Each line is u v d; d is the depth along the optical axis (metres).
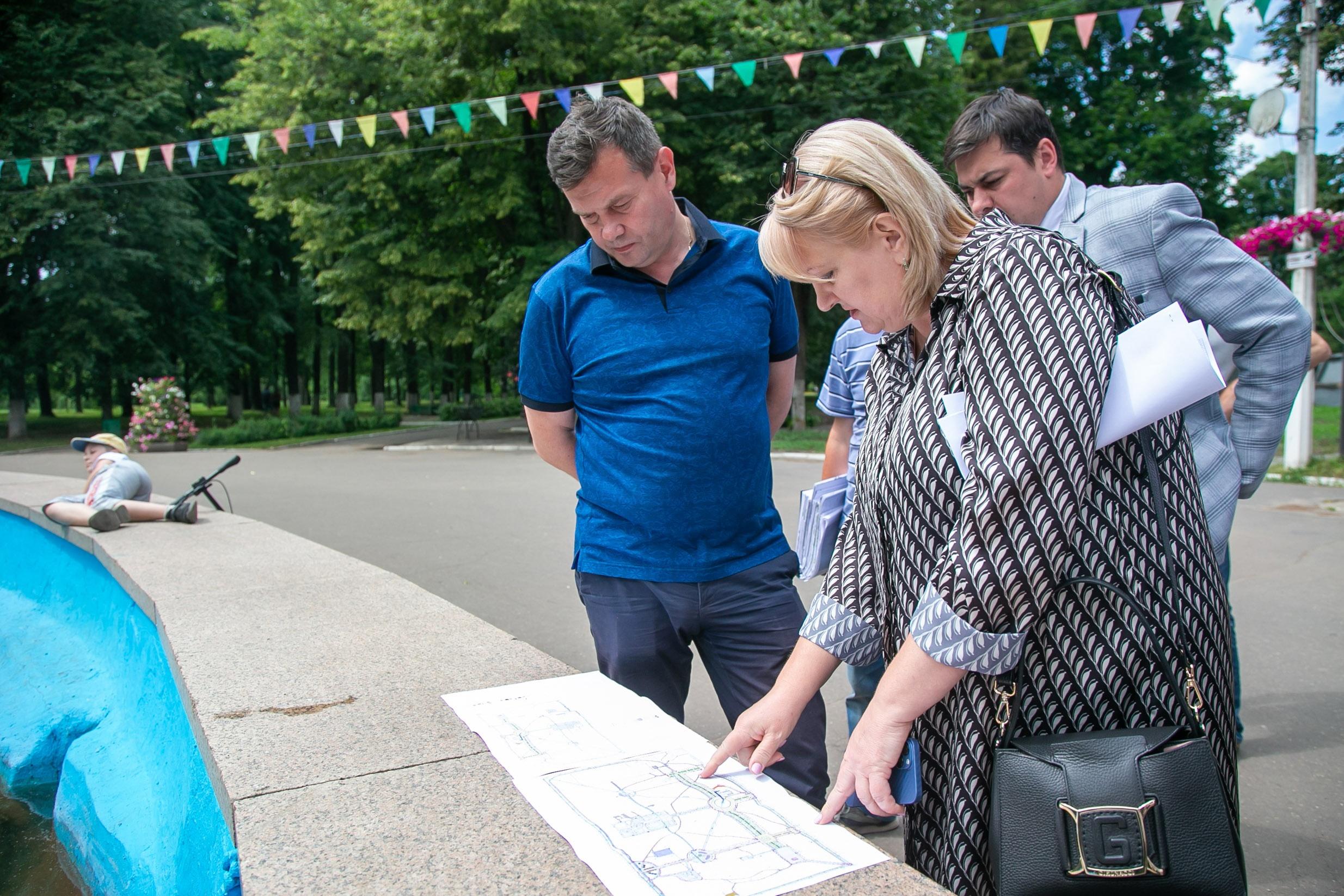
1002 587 1.11
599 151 1.92
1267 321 2.15
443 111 16.33
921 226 1.21
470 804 1.44
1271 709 3.47
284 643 2.57
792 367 2.39
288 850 1.31
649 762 1.53
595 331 2.15
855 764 1.22
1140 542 1.21
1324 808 2.71
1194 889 1.06
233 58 25.67
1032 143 2.28
